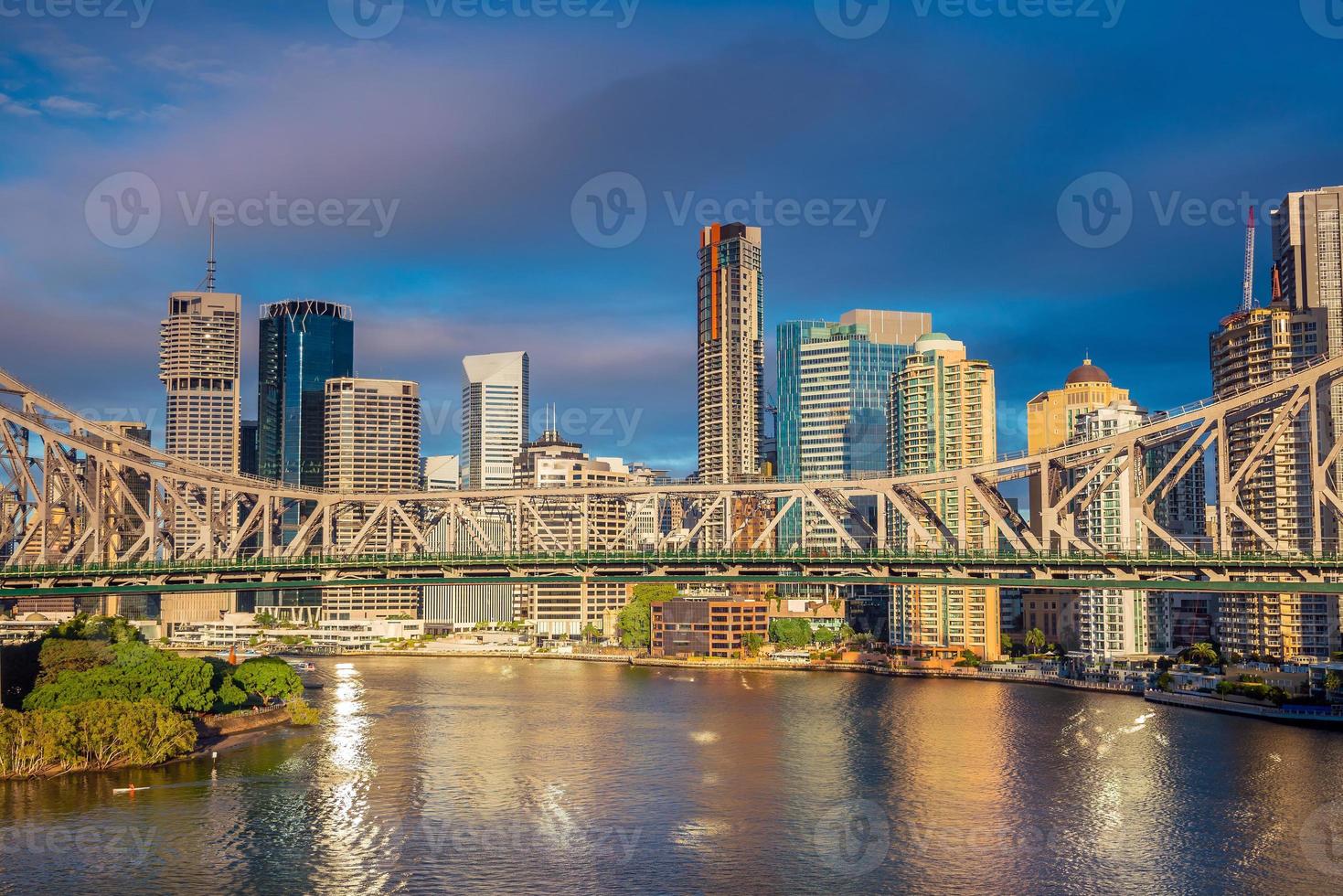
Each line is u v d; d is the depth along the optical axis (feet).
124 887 497.05
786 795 645.10
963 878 513.45
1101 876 515.50
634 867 525.34
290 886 500.74
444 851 545.03
